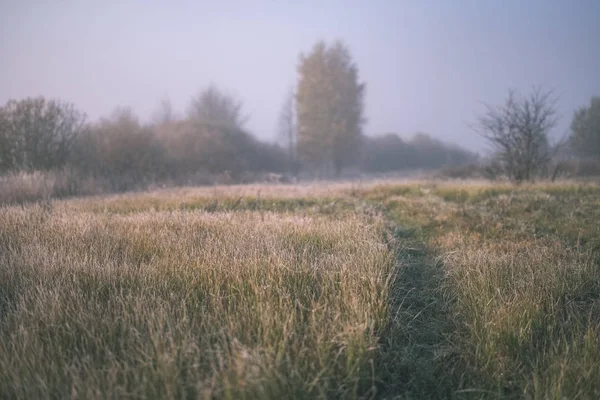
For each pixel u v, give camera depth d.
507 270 5.18
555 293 4.63
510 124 15.57
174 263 4.88
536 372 3.28
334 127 39.31
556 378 3.25
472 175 23.41
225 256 5.07
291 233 6.58
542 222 8.32
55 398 2.83
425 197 11.91
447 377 3.55
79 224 6.76
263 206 10.52
